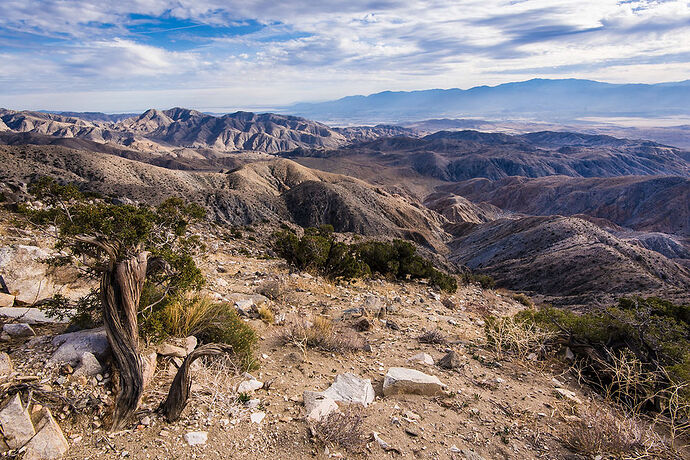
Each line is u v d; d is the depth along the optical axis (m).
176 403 4.40
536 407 6.10
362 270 17.92
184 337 6.09
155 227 6.63
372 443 4.62
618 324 7.98
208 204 109.06
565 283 71.00
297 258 17.77
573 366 7.93
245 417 4.72
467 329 11.20
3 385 4.01
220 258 18.48
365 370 6.87
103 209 5.90
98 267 4.91
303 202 152.75
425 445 4.74
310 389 5.84
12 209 13.52
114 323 4.45
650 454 4.95
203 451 4.01
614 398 6.86
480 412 5.72
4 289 6.36
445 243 158.00
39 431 3.68
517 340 8.41
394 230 147.50
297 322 8.46
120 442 3.94
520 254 106.69
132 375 4.36
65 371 4.51
